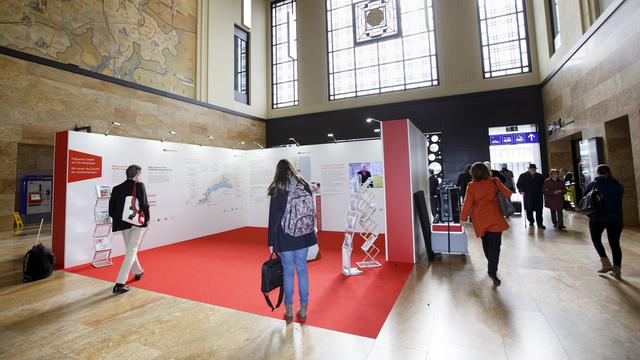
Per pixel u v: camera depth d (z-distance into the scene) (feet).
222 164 29.09
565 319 8.79
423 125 40.24
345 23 45.70
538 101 35.42
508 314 9.27
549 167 34.06
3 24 22.43
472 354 7.28
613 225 12.00
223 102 41.37
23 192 35.04
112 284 13.69
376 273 14.25
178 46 35.65
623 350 7.18
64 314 10.34
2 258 18.20
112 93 28.60
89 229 18.20
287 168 9.31
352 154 27.76
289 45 44.37
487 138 37.24
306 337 8.35
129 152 20.85
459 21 38.86
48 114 24.45
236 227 30.63
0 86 22.16
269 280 9.08
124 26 30.07
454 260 16.05
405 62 41.98
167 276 14.65
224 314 10.11
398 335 8.32
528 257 15.38
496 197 12.12
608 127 22.74
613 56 21.29
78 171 17.81
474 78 38.01
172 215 23.77
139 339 8.53
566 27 28.48
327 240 23.73
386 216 16.63
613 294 10.44
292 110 48.21
